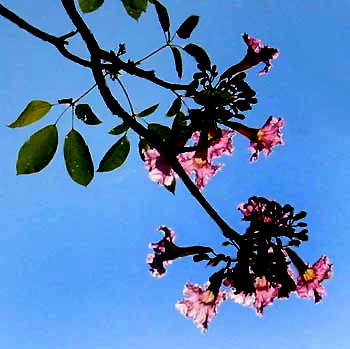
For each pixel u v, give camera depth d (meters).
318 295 3.61
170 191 3.42
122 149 3.42
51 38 2.99
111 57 3.07
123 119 3.03
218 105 3.17
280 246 3.03
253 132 3.83
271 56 3.78
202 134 3.18
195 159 3.67
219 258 3.17
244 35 3.81
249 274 2.97
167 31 3.31
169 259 3.51
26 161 3.22
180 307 3.54
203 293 3.54
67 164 3.27
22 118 3.24
